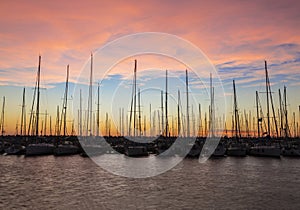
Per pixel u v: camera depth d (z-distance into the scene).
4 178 34.41
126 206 22.12
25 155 63.00
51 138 76.12
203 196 25.28
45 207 21.64
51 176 36.00
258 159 57.94
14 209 21.14
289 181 32.97
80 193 26.22
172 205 22.42
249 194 26.06
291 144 70.50
